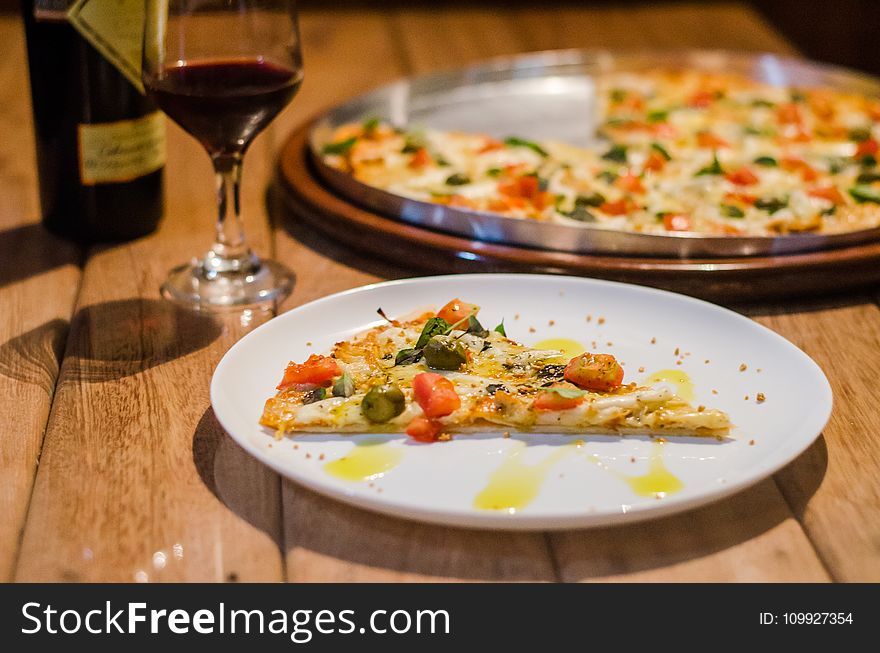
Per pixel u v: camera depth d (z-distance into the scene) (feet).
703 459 3.84
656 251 5.36
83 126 5.61
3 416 4.28
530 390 4.08
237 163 5.34
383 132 7.38
